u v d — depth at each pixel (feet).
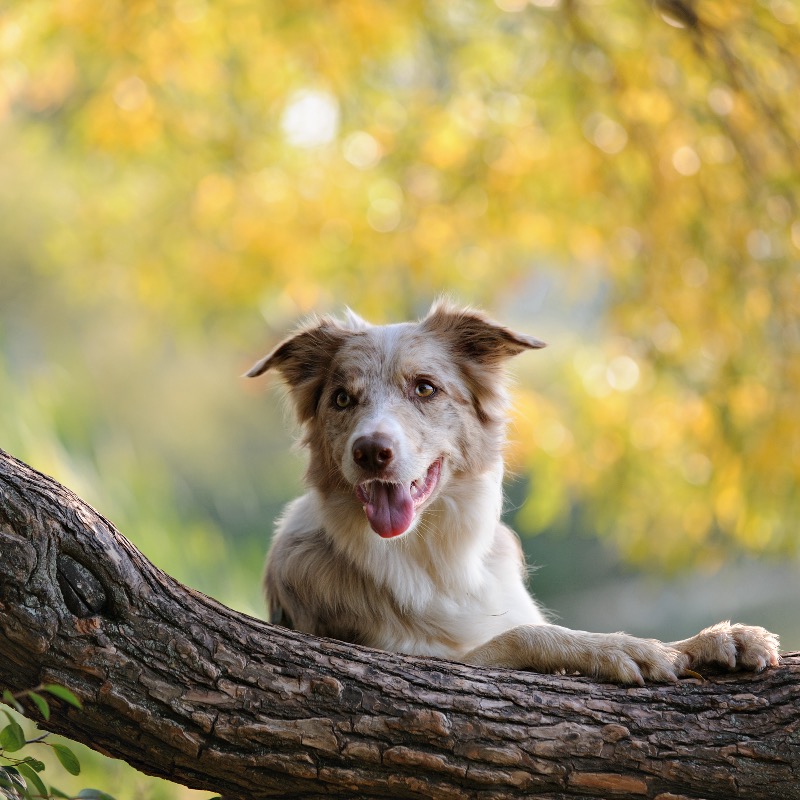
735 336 31.86
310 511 21.81
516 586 22.30
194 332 43.57
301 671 14.94
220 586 34.09
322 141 35.47
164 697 14.40
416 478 20.08
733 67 31.01
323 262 36.04
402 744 14.57
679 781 14.46
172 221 38.09
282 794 14.64
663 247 32.65
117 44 32.58
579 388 33.96
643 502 34.04
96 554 14.55
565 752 14.58
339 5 32.63
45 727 14.71
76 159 38.29
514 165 33.45
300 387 22.66
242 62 34.35
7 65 33.45
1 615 14.08
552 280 41.78
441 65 35.70
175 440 90.68
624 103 32.42
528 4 33.32
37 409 32.94
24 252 78.95
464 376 22.07
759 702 15.03
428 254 34.96
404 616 20.57
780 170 31.35
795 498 31.07
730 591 70.69
